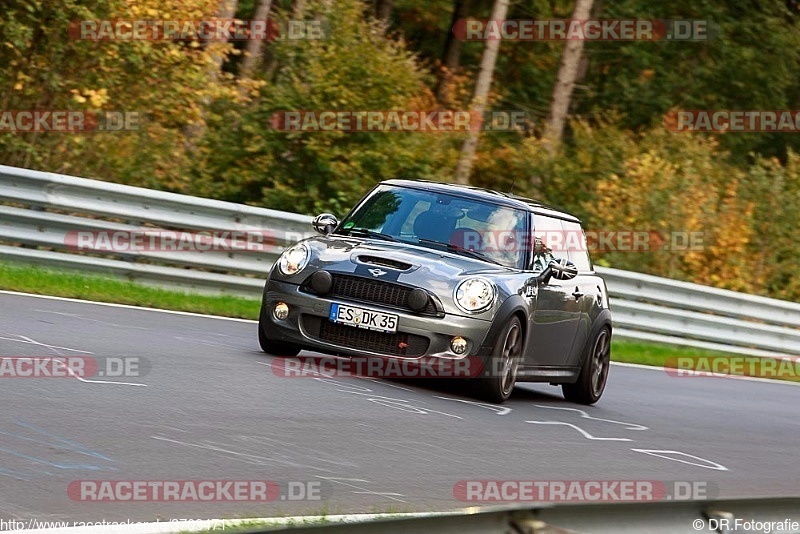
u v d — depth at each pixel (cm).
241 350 3397
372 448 2388
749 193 9494
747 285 8681
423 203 3562
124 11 6081
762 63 13600
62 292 4072
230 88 6962
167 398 2530
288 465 2131
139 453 2042
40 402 2302
